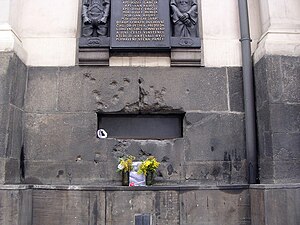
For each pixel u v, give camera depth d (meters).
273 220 5.23
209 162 6.27
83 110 6.37
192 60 6.57
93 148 6.26
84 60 6.50
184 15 6.65
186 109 6.44
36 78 6.46
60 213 5.67
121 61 6.59
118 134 6.47
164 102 6.45
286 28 6.28
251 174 6.12
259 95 6.25
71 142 6.26
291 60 6.08
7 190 5.25
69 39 6.66
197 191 5.77
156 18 6.62
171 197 5.71
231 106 6.47
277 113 5.88
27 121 6.30
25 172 6.14
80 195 5.68
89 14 6.68
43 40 6.63
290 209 5.30
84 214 5.64
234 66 6.63
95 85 6.46
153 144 6.31
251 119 6.29
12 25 6.26
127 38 6.53
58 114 6.34
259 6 6.85
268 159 5.85
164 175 6.21
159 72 6.54
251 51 6.70
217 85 6.54
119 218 5.61
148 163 5.86
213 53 6.67
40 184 6.09
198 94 6.49
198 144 6.32
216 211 5.75
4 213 5.20
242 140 6.35
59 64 6.54
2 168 5.51
